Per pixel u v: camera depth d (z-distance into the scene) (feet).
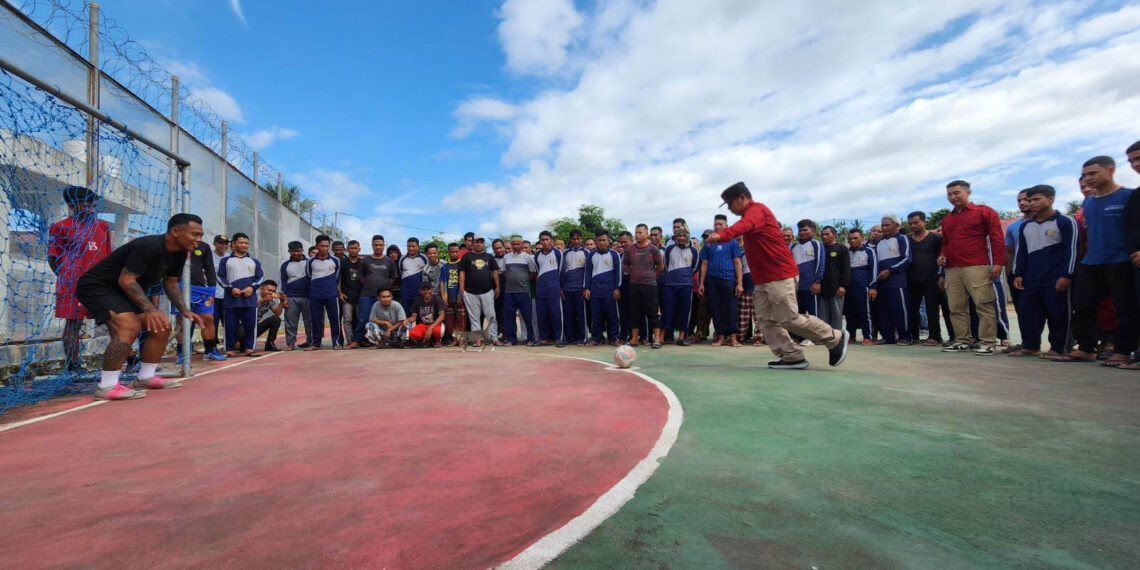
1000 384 12.51
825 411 9.93
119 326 12.91
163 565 4.69
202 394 13.33
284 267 27.40
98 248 16.15
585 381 13.97
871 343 24.76
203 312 21.15
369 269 27.71
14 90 13.03
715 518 5.44
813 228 24.72
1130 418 9.14
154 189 19.02
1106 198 15.58
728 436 8.36
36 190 14.56
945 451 7.45
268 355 23.75
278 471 7.12
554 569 4.48
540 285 27.53
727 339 26.20
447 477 6.77
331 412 10.73
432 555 4.77
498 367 17.39
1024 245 18.33
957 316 20.54
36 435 9.33
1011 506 5.63
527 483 6.51
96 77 17.26
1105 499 5.77
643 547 4.85
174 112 22.31
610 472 6.84
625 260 25.32
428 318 28.37
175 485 6.68
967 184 19.71
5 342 14.10
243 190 33.45
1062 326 17.42
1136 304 14.98
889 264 24.08
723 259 24.52
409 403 11.43
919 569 4.39
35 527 5.53
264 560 4.73
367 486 6.51
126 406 11.98
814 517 5.43
